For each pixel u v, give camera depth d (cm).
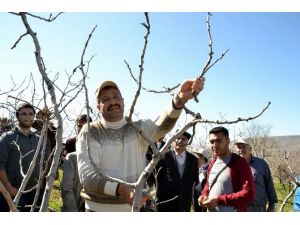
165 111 210
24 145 405
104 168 220
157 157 130
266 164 522
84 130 228
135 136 227
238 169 390
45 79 133
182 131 129
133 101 126
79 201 386
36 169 396
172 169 511
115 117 226
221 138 401
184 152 531
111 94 229
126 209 218
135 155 229
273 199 512
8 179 400
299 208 277
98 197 216
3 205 390
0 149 397
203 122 125
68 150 488
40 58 132
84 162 214
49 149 425
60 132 137
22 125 413
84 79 133
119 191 198
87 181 206
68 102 174
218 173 401
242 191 376
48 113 172
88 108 136
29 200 385
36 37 131
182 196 508
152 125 228
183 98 195
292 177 163
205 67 138
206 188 419
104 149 221
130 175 221
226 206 378
